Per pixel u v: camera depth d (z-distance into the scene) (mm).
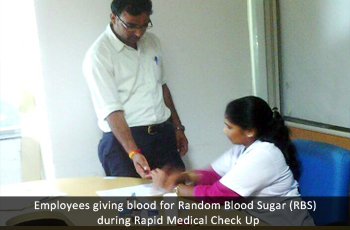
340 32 2527
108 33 2293
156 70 2428
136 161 2039
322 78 2717
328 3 2592
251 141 1740
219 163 1993
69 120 2721
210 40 3000
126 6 2109
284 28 3021
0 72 2768
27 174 2898
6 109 2844
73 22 2650
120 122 2154
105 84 2186
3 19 2711
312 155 1776
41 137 2893
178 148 2660
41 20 2586
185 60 2959
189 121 3033
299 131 2928
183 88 2984
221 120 3105
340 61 2551
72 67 2684
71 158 2754
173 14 2883
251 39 3104
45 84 2643
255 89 3148
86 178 2023
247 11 3059
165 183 1855
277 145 1717
